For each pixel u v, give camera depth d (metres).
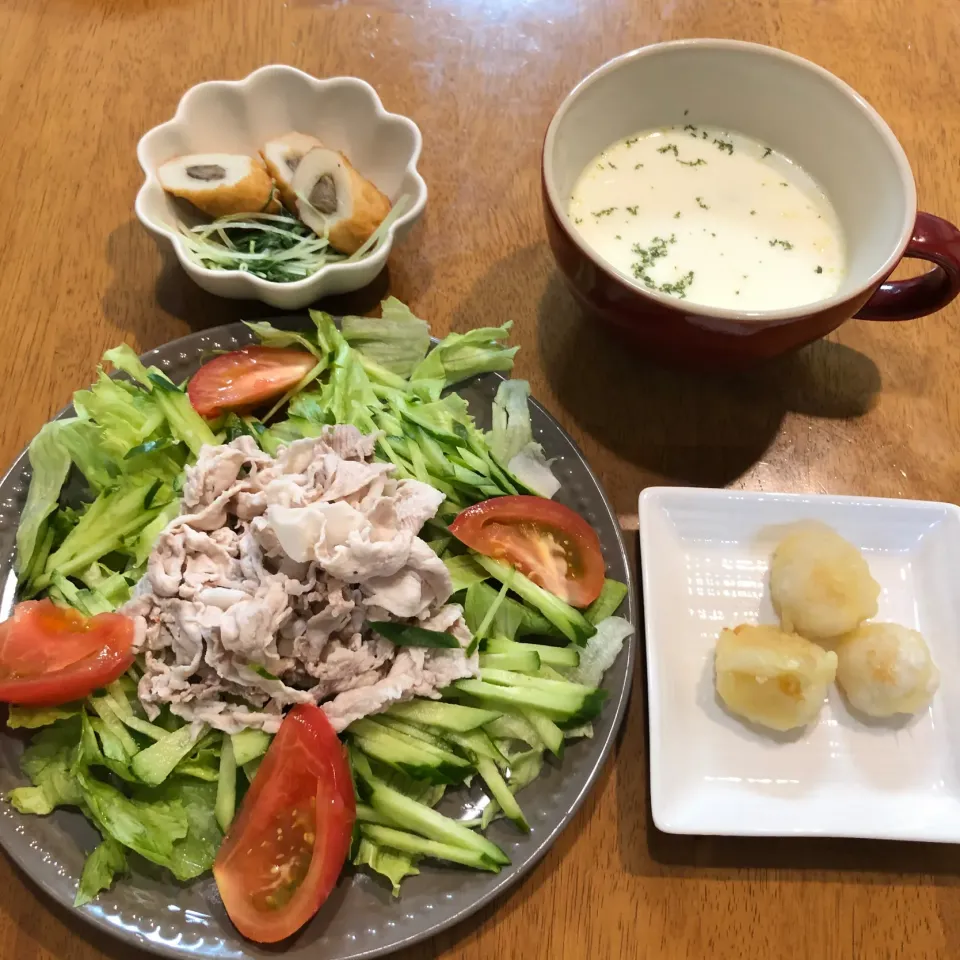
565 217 0.38
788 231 0.42
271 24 0.52
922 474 0.44
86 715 0.36
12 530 0.38
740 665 0.37
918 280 0.40
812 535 0.40
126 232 0.47
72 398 0.42
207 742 0.36
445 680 0.37
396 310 0.44
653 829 0.37
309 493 0.38
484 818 0.35
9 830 0.34
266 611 0.35
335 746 0.35
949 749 0.38
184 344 0.42
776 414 0.45
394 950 0.33
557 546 0.39
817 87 0.41
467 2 0.54
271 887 0.34
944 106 0.52
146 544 0.39
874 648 0.38
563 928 0.35
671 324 0.37
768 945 0.35
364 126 0.47
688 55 0.42
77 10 0.52
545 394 0.45
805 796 0.37
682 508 0.41
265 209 0.46
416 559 0.37
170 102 0.50
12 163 0.48
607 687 0.37
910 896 0.36
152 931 0.33
